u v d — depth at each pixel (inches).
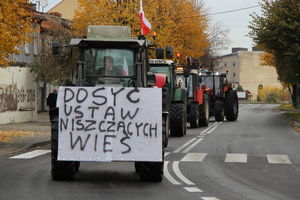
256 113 3432.6
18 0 1294.3
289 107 4151.1
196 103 1927.9
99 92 713.0
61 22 3270.2
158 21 2664.9
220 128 1952.5
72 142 711.7
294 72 2456.9
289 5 2338.8
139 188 692.1
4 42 1253.7
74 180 751.1
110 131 710.5
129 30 855.1
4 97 2055.9
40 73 2603.3
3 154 1083.9
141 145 710.5
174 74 1572.3
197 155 1097.4
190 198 623.8
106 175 805.2
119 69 812.0
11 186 695.7
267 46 2466.8
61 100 713.6
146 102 711.7
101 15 2573.8
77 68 829.2
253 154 1131.3
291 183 757.3
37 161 986.1
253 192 673.6
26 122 2210.9
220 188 700.7
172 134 1574.8
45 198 612.4
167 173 837.2
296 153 1161.4
